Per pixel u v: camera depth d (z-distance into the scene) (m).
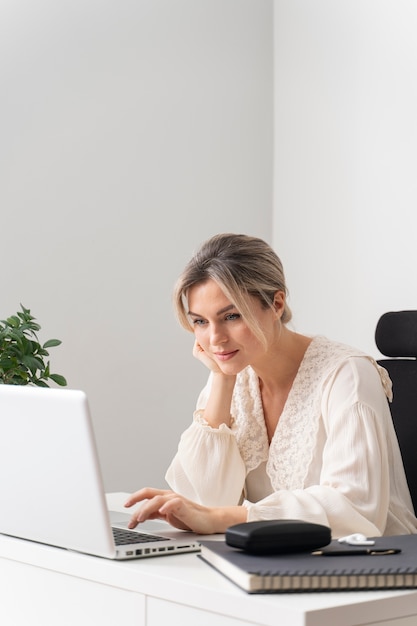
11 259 3.13
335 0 3.52
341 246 3.48
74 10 3.29
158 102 3.50
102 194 3.34
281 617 1.13
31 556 1.50
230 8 3.69
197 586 1.23
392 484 1.89
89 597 1.40
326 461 1.77
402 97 3.25
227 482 1.99
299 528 1.35
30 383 2.95
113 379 3.36
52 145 3.23
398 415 2.31
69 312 3.26
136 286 3.43
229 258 1.80
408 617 1.21
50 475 1.45
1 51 3.12
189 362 3.56
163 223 3.50
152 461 3.46
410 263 3.20
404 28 3.24
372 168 3.36
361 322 3.39
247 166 3.73
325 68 3.57
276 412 2.02
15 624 1.54
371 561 1.28
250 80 3.75
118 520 1.78
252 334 1.81
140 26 3.46
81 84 3.30
